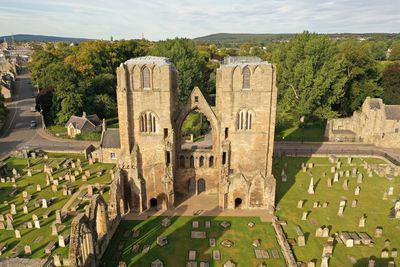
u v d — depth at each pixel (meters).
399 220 54.97
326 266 42.25
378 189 66.56
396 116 90.00
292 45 113.56
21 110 134.38
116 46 151.12
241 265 43.97
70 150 88.88
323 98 105.44
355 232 51.12
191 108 58.03
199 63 119.88
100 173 73.06
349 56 115.00
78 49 162.50
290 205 59.66
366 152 85.19
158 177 57.38
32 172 74.88
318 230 49.94
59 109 116.38
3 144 96.06
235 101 54.88
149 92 53.66
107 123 116.25
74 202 60.66
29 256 45.50
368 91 116.62
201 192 63.88
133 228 52.22
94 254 42.00
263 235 50.66
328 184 67.56
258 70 53.38
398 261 44.66
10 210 58.00
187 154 60.41
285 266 43.88
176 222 53.91
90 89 122.44
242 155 58.12
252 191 56.88
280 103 111.19
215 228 52.34
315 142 95.19
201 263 44.12
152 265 43.56
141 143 55.97
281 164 79.31
